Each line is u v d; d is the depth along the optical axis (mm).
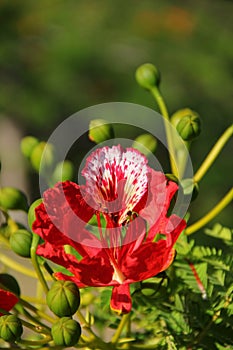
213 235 1075
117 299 971
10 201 1093
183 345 1021
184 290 1035
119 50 3354
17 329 972
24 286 1969
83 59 3275
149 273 971
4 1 3381
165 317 1029
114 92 3246
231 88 3340
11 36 3309
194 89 3314
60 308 973
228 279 1031
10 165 3537
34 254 1005
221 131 3365
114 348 1019
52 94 3230
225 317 1021
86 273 974
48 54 3275
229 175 3330
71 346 981
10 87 3205
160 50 3332
